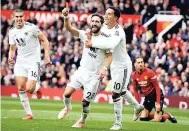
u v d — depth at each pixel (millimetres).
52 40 42594
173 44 41375
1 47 42812
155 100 23438
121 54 18375
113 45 17469
